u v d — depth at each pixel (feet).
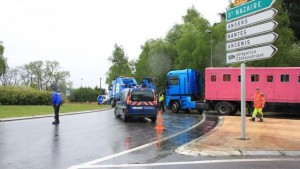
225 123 69.46
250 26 44.52
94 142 44.83
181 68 151.12
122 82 144.97
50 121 76.48
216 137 47.37
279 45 113.70
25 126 64.95
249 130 56.70
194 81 111.96
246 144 41.39
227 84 99.81
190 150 37.63
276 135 50.29
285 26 120.57
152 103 74.74
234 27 47.37
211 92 101.76
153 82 133.18
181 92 111.04
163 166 30.32
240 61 46.34
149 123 72.38
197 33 156.56
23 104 148.15
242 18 45.88
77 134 53.06
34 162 32.07
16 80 290.76
